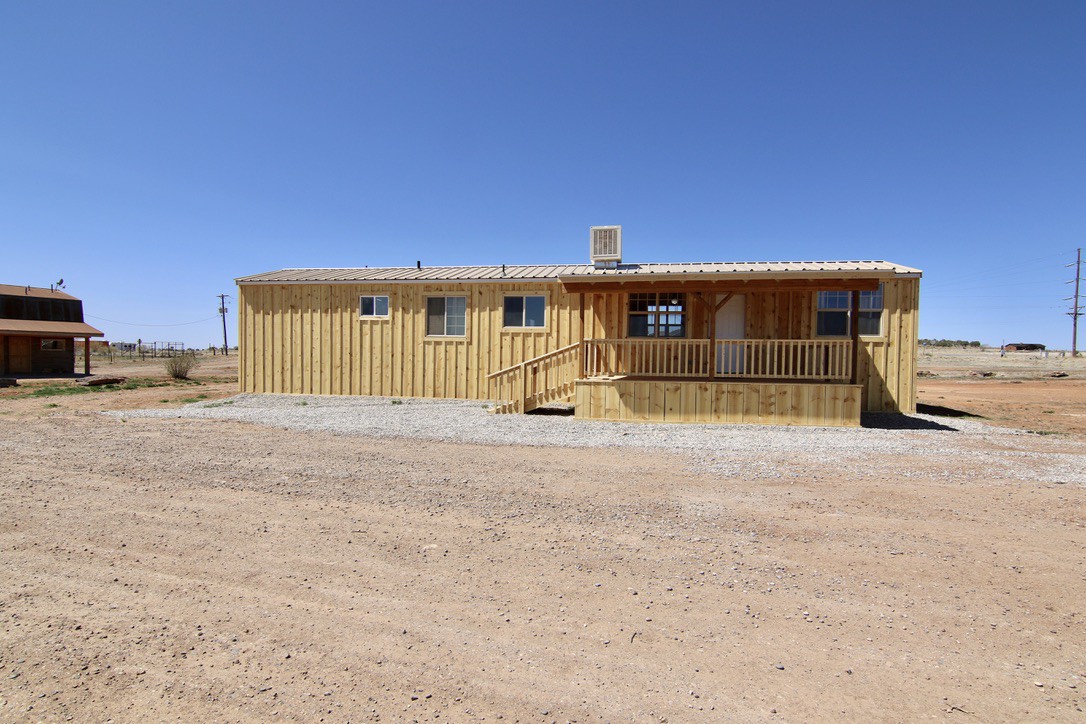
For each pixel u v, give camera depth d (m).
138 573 3.69
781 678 2.61
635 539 4.32
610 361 13.06
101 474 6.25
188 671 2.62
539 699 2.45
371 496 5.43
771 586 3.54
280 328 15.27
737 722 2.31
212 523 4.64
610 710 2.38
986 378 26.97
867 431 9.66
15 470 6.42
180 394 17.39
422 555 4.00
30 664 2.66
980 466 6.73
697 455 7.41
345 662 2.72
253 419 10.66
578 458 7.23
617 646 2.88
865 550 4.11
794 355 12.31
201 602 3.30
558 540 4.30
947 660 2.76
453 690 2.51
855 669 2.68
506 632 3.00
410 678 2.60
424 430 9.47
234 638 2.92
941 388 21.34
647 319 13.05
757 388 10.44
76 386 20.06
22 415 11.66
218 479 6.04
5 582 3.55
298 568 3.78
